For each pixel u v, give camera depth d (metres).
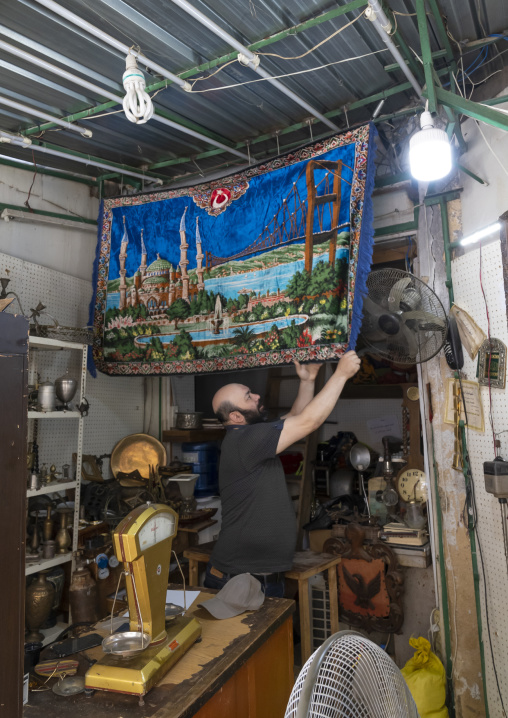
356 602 3.23
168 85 2.74
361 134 2.69
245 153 3.72
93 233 4.05
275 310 2.91
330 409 2.54
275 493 2.57
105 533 3.20
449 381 2.86
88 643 1.62
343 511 3.51
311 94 2.94
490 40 2.54
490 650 2.54
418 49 2.64
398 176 3.20
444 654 2.85
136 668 1.31
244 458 2.57
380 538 3.18
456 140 2.75
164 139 3.46
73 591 2.82
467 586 2.75
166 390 4.37
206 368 3.15
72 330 3.39
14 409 0.94
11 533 0.91
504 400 2.37
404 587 3.21
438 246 2.94
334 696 0.81
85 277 3.97
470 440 2.69
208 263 3.22
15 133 3.20
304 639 2.87
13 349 0.95
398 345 2.68
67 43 2.42
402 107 3.24
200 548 3.31
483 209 2.58
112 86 2.78
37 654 1.58
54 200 3.79
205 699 1.32
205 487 4.17
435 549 2.99
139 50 2.38
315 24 2.24
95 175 4.02
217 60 2.51
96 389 3.92
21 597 0.92
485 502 2.56
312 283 2.77
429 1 2.22
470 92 2.86
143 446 4.12
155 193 3.50
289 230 2.91
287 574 2.91
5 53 2.45
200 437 4.15
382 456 3.85
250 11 2.25
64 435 3.60
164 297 3.36
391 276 2.67
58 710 1.26
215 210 3.25
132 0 2.13
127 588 1.42
